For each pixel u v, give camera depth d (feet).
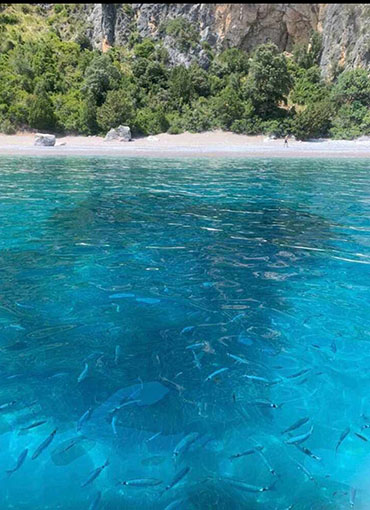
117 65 146.51
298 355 10.65
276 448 7.48
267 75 121.39
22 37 161.27
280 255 18.97
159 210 29.01
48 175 47.03
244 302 13.82
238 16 166.61
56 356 10.36
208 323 12.29
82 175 47.80
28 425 7.95
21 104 120.26
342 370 10.03
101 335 11.46
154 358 10.37
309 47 168.14
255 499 6.42
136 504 6.27
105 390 9.05
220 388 9.21
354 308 13.46
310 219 26.63
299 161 69.36
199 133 124.67
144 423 8.03
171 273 16.42
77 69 144.66
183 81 134.82
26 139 112.57
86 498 6.36
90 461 7.09
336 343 11.27
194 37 163.02
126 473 6.84
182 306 13.41
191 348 10.87
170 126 125.18
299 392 9.16
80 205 30.07
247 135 123.54
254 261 18.06
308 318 12.71
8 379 9.40
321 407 8.67
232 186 41.11
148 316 12.66
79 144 105.81
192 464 7.06
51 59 143.23
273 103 126.21
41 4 191.93
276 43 172.86
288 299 14.11
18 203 30.12
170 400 8.73
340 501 6.43
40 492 6.47
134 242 20.70
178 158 73.46
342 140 118.01
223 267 17.25
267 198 34.55
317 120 117.08
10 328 11.75
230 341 11.27
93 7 180.96
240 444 7.55
